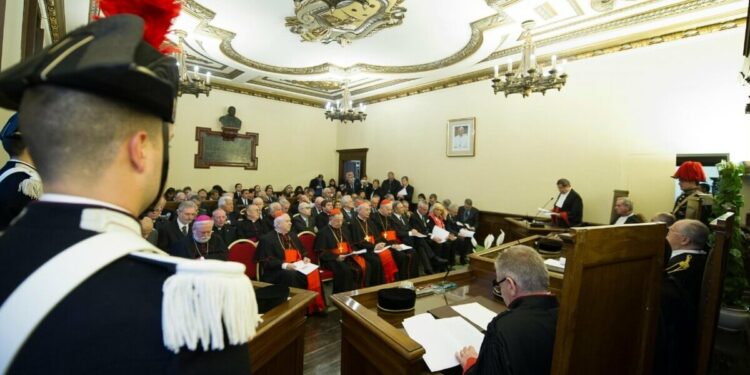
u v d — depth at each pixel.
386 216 5.11
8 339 0.34
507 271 1.19
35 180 1.24
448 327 1.40
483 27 4.30
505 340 0.98
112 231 0.41
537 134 5.83
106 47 0.37
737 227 2.79
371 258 3.97
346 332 1.59
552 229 4.13
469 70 6.33
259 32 4.57
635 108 4.84
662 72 4.61
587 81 5.27
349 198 5.15
